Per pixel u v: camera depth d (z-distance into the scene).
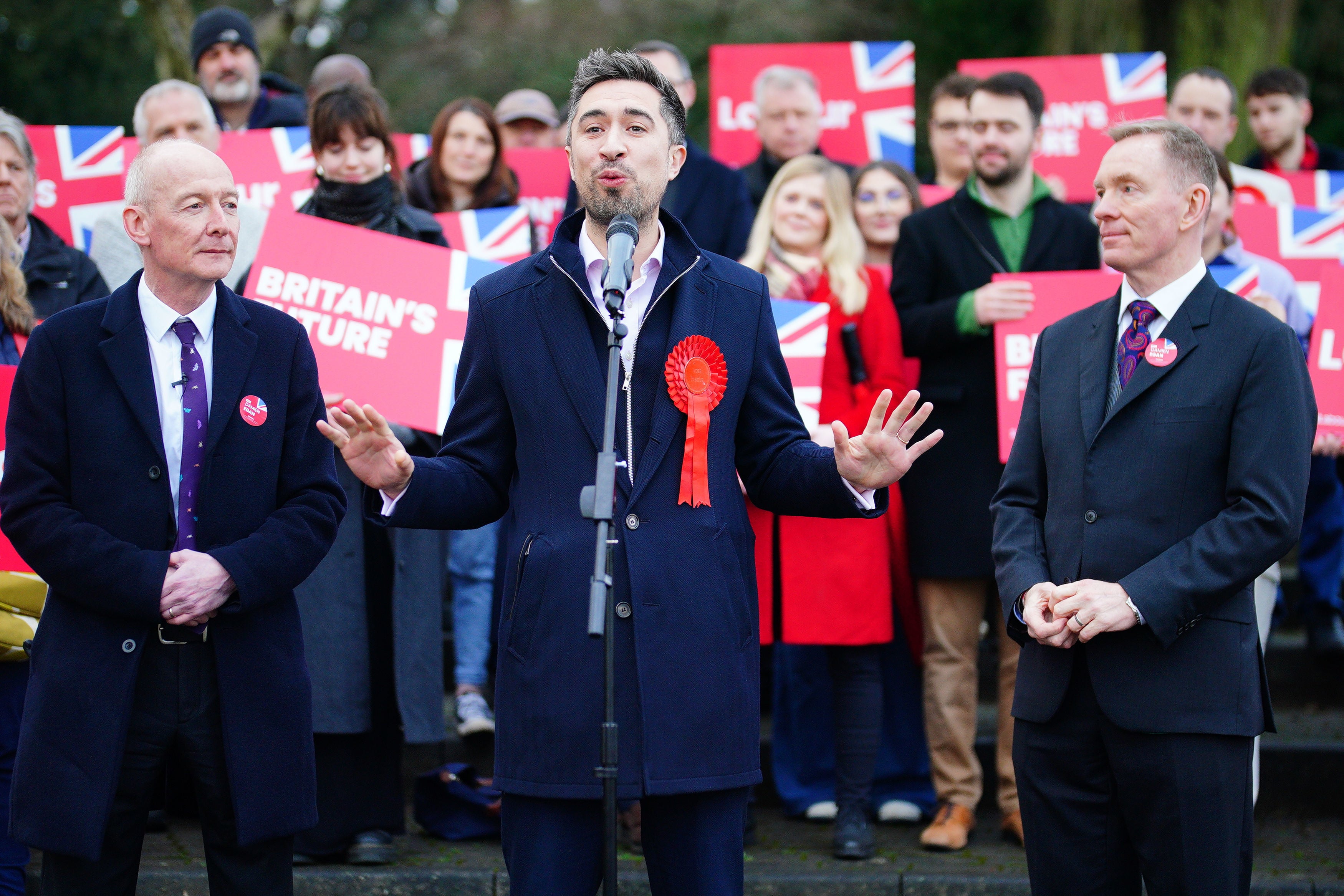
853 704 4.35
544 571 2.74
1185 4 10.54
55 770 2.90
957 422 4.47
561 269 2.83
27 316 3.97
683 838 2.77
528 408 2.82
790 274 4.61
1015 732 3.24
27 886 4.00
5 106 12.51
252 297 4.00
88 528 2.92
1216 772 2.95
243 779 2.97
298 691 3.07
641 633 2.69
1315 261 5.35
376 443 2.72
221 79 6.15
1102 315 3.24
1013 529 3.24
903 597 4.57
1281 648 5.61
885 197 5.11
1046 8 11.99
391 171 4.43
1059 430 3.18
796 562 4.29
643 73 2.84
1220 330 3.05
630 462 2.78
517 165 6.30
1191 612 2.91
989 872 4.14
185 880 3.98
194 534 3.01
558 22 16.75
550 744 2.69
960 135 6.27
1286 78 6.62
